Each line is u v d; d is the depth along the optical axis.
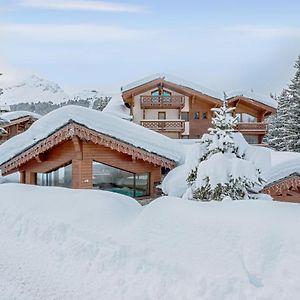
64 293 5.84
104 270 6.30
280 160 13.22
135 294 5.61
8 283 6.25
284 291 4.86
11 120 36.09
